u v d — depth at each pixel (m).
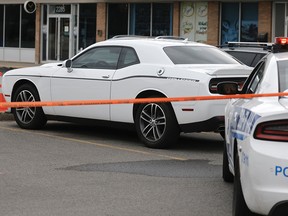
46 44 32.09
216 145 10.80
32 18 32.59
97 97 10.63
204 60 10.30
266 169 4.99
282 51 6.65
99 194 7.00
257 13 24.97
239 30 25.47
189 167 8.68
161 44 10.31
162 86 9.76
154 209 6.43
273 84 5.89
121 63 10.48
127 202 6.68
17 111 12.07
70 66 11.01
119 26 29.03
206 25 26.23
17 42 33.34
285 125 5.03
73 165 8.61
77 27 30.78
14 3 32.91
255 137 5.15
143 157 9.35
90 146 10.27
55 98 11.30
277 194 4.92
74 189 7.21
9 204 6.52
